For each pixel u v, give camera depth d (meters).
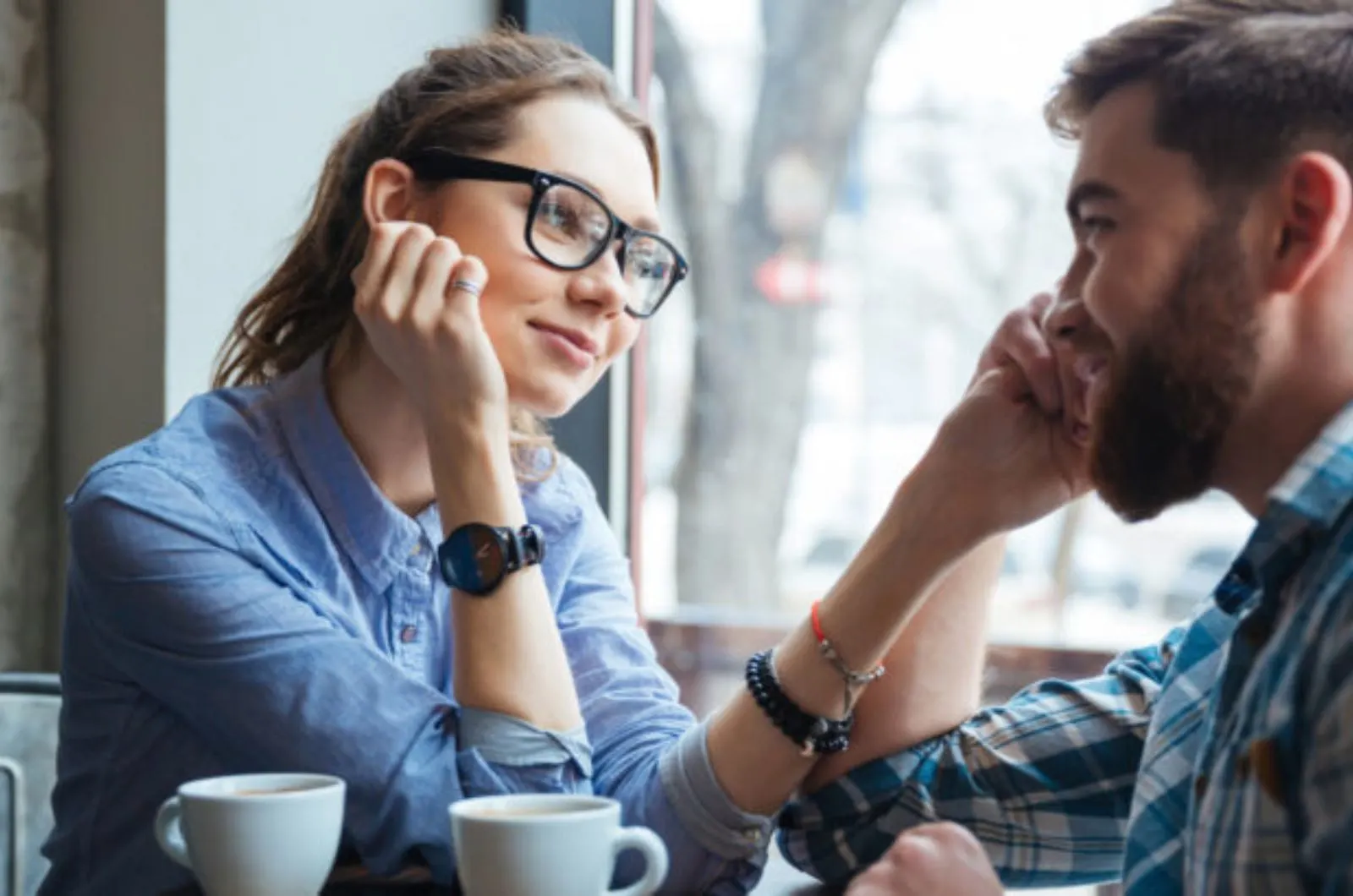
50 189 2.18
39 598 2.21
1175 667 1.29
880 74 5.61
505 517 1.41
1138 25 1.12
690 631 3.47
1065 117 1.17
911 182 5.62
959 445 1.40
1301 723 0.97
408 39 2.27
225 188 2.11
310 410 1.54
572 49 1.61
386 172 1.54
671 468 5.87
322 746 1.39
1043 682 1.54
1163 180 1.08
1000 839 1.46
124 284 2.11
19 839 1.80
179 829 1.22
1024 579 4.80
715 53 5.71
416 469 1.57
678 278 1.58
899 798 1.47
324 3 2.18
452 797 1.38
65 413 2.19
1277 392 1.07
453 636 1.42
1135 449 1.11
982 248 5.58
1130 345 1.10
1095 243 1.12
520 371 1.50
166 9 2.04
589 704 1.60
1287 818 0.97
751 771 1.42
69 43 2.16
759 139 5.73
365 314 1.44
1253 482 1.10
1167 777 1.25
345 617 1.50
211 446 1.52
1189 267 1.07
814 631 1.43
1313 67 1.05
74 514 1.48
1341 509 1.01
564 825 1.12
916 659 1.49
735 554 5.84
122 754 1.50
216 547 1.45
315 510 1.52
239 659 1.41
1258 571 1.05
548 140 1.52
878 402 5.75
